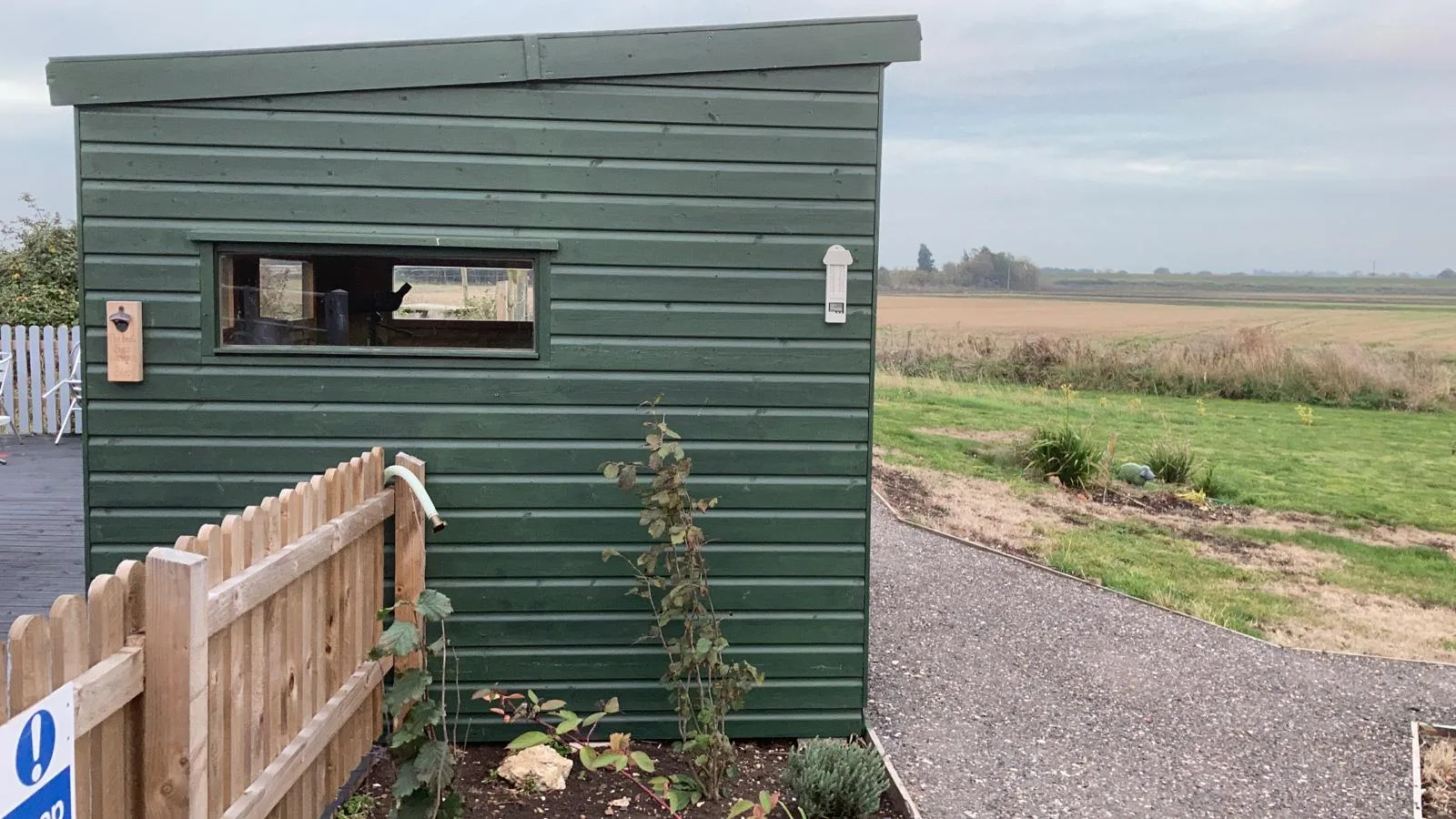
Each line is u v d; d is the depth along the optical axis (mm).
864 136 4500
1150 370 15391
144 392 4266
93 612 2242
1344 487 10891
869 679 5656
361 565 4102
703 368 4523
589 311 4461
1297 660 6254
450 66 4281
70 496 8727
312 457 4371
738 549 4609
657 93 4414
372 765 4344
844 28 4430
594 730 4621
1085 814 4199
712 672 4223
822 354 4562
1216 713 5387
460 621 4516
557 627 4566
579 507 4531
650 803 4090
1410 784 4609
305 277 4422
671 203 4453
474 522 4480
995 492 10445
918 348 16828
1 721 1847
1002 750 4812
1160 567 8203
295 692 3389
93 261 4195
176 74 4137
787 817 4012
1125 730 5117
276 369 4332
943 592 7336
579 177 4402
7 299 14453
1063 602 7215
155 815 2451
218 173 4219
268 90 4191
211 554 2758
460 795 3576
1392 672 6094
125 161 4176
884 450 11953
